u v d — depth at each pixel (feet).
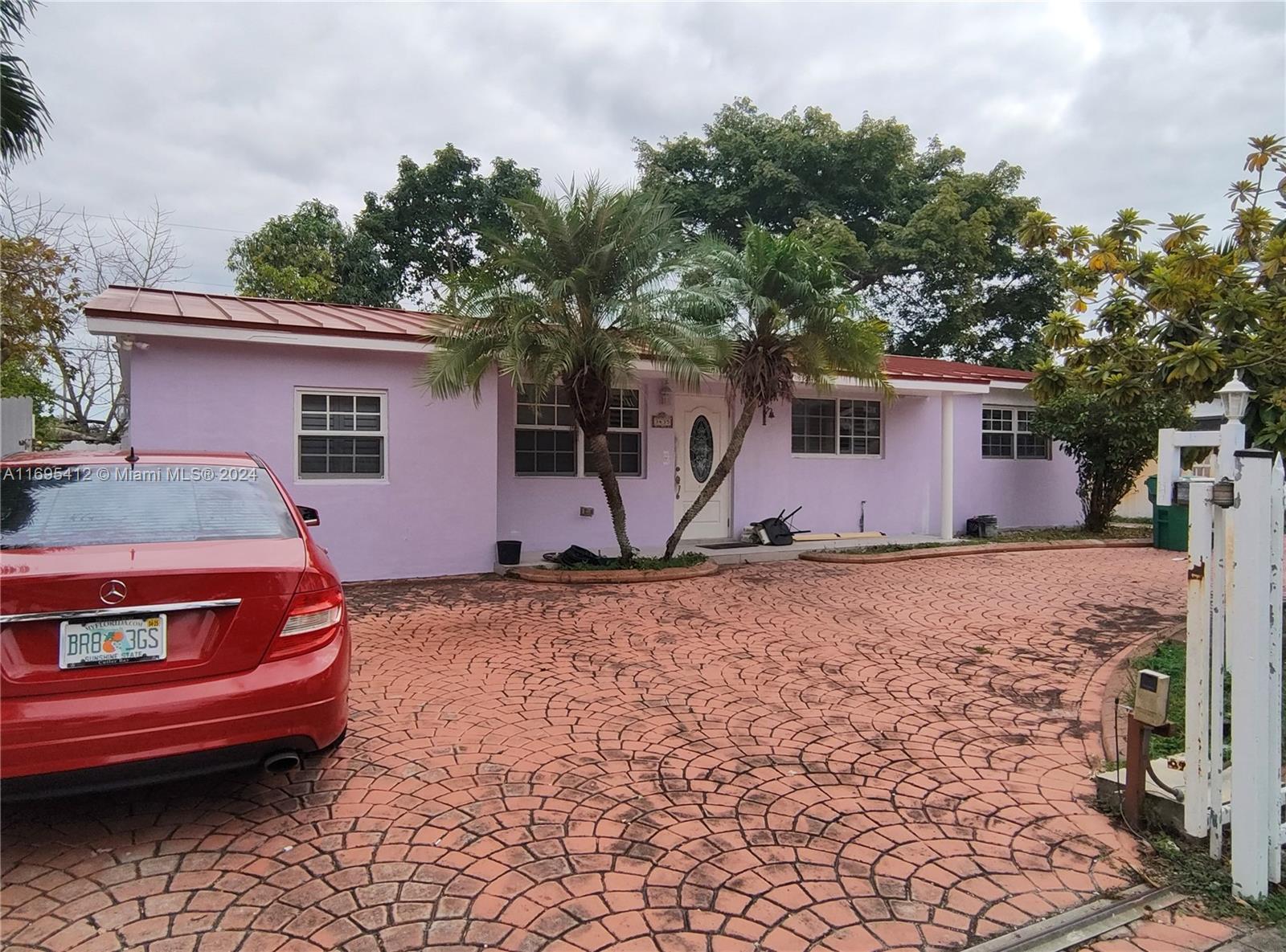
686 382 35.86
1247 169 21.89
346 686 11.68
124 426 57.52
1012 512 50.88
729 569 34.88
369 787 12.19
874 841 10.80
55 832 10.71
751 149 75.15
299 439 29.71
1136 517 56.08
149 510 12.00
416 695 16.67
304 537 12.42
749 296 30.96
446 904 9.12
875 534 45.65
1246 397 10.03
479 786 12.30
